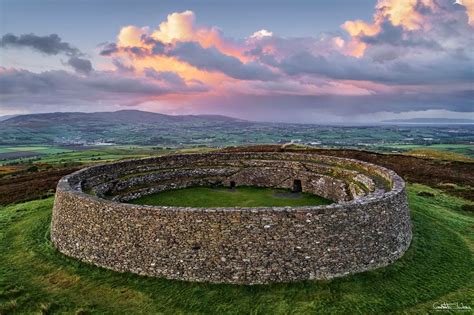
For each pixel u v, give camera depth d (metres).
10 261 17.91
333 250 15.18
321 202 27.64
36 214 26.11
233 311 13.24
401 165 49.41
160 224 15.54
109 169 29.62
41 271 16.75
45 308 13.48
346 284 14.77
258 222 14.85
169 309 13.55
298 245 14.88
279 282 14.79
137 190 28.25
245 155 37.84
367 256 15.82
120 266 16.23
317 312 12.98
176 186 31.88
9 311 13.37
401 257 17.22
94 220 17.02
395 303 13.63
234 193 30.67
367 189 23.39
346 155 56.53
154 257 15.60
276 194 30.58
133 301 14.10
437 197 31.58
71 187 20.61
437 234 20.92
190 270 15.17
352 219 15.59
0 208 30.03
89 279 15.82
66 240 18.31
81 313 13.24
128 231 16.06
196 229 15.12
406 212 18.66
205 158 36.78
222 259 14.93
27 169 60.97
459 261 17.47
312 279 14.92
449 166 48.69
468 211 27.72
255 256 14.81
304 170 32.19
